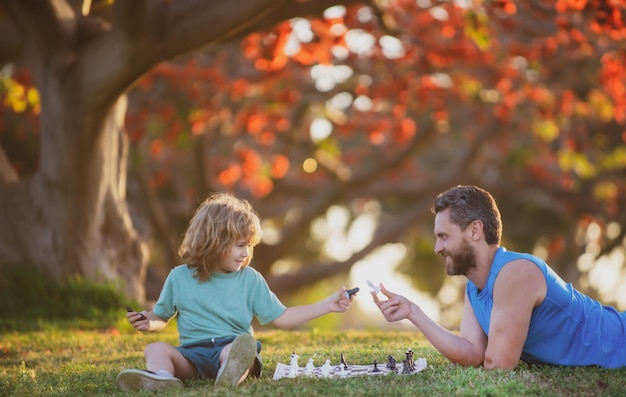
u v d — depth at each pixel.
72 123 9.84
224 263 4.61
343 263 20.91
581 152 18.45
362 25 13.24
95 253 10.41
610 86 13.79
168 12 8.87
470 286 4.92
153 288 16.91
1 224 10.30
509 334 4.52
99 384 4.71
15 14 9.52
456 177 20.77
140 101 15.73
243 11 8.68
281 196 22.80
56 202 10.16
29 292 9.94
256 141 18.58
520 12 14.07
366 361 5.33
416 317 4.75
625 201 23.05
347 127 17.67
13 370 5.64
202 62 15.37
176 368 4.52
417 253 28.55
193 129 15.63
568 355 4.74
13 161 16.70
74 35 9.67
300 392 3.96
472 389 4.00
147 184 16.50
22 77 13.23
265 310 4.69
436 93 15.74
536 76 16.42
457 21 13.25
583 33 12.17
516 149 20.56
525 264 4.58
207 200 4.84
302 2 9.55
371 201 27.38
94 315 9.78
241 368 4.23
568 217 23.92
